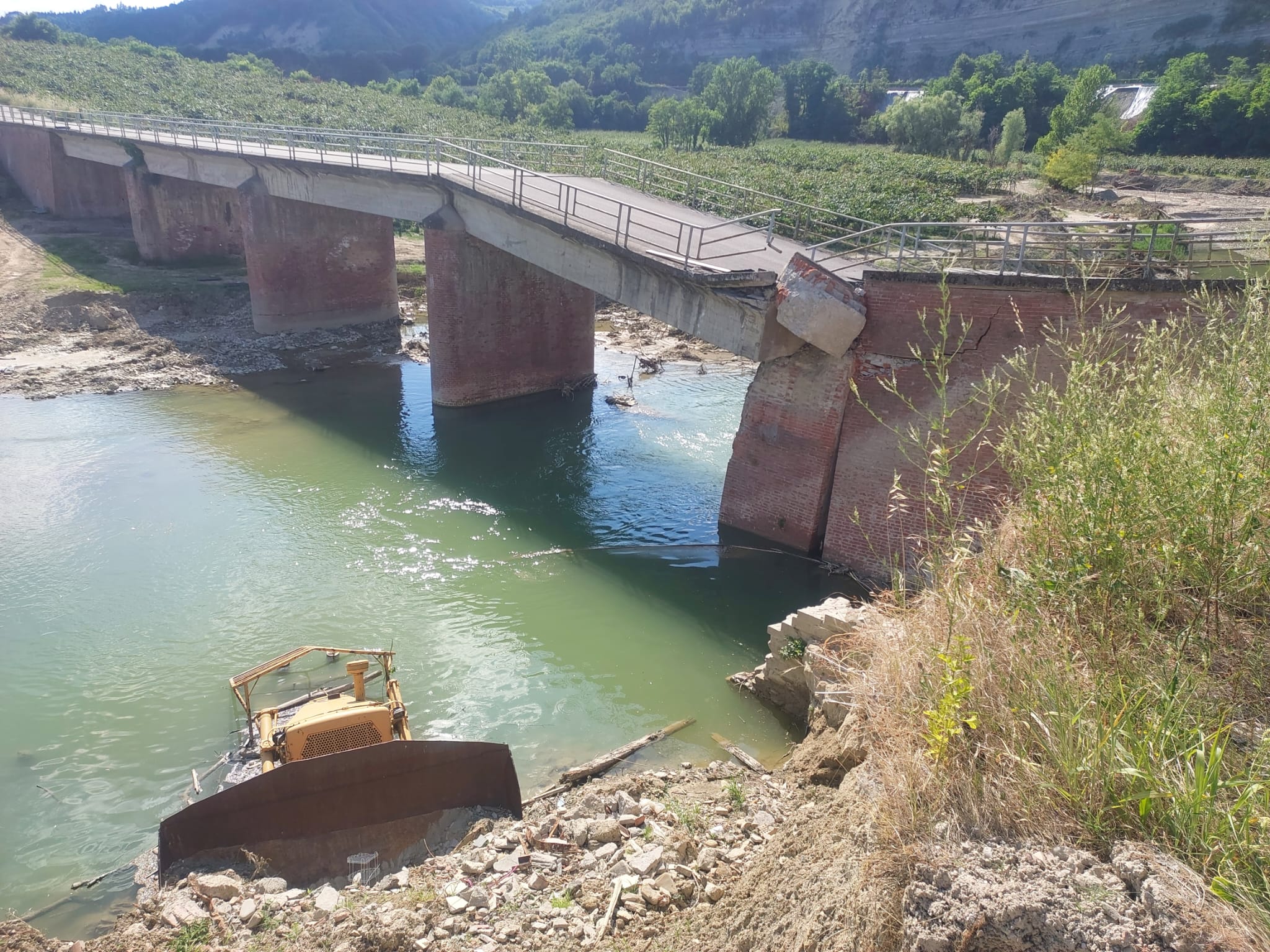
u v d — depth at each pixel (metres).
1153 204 51.50
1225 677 5.25
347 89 109.94
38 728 13.07
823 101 118.12
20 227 49.16
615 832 9.37
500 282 28.95
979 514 15.52
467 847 9.63
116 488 22.14
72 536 19.50
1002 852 4.59
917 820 5.02
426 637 15.72
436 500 22.16
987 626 5.83
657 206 27.28
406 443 26.30
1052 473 6.04
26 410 27.84
